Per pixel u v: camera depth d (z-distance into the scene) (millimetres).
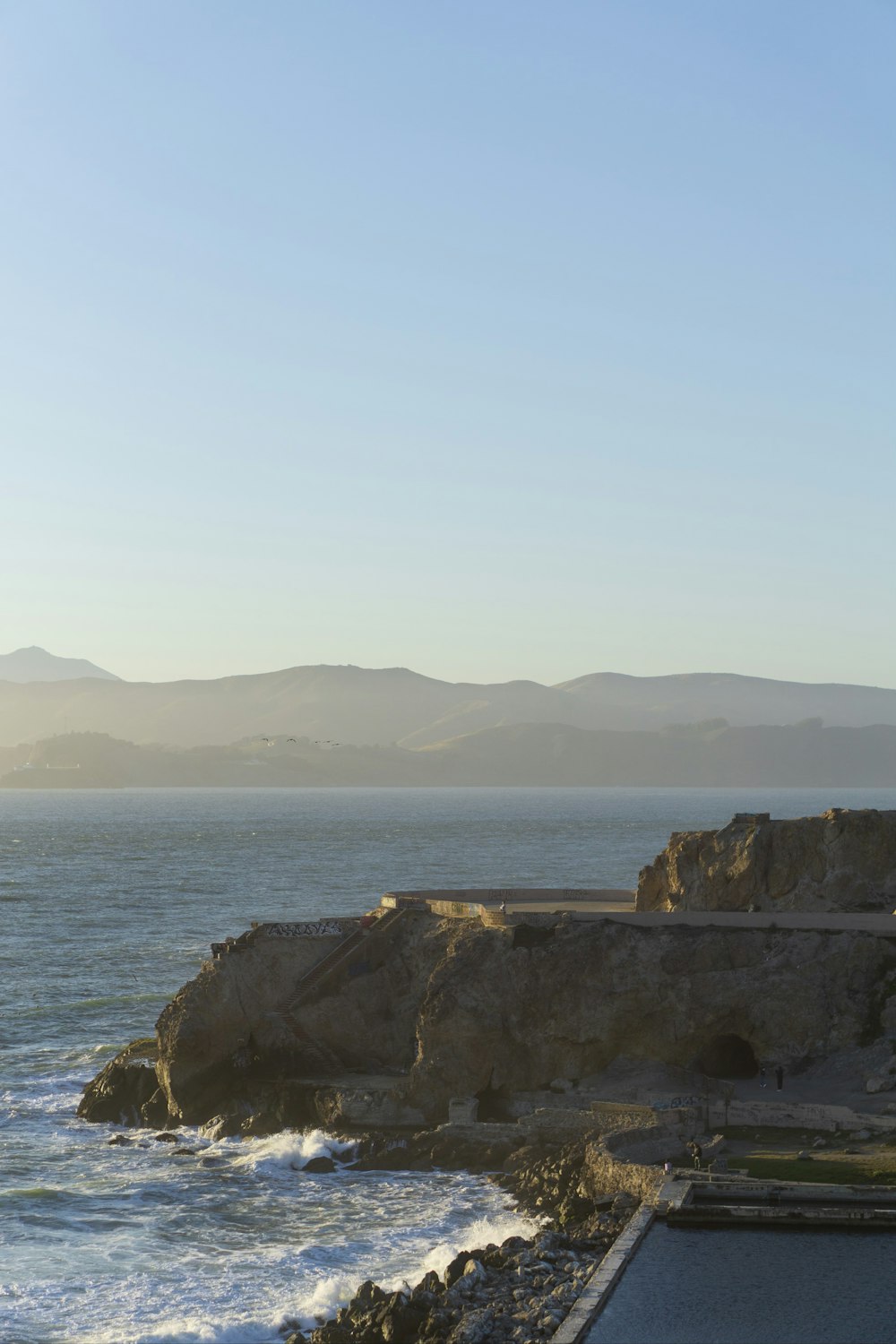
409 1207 73312
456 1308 56406
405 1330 55406
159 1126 90375
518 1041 87562
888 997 85938
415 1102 86438
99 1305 61312
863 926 89875
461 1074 87000
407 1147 82000
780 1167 70062
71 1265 66000
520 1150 79188
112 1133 88438
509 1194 74875
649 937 90375
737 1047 90562
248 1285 63531
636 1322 53281
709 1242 61250
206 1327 59062
